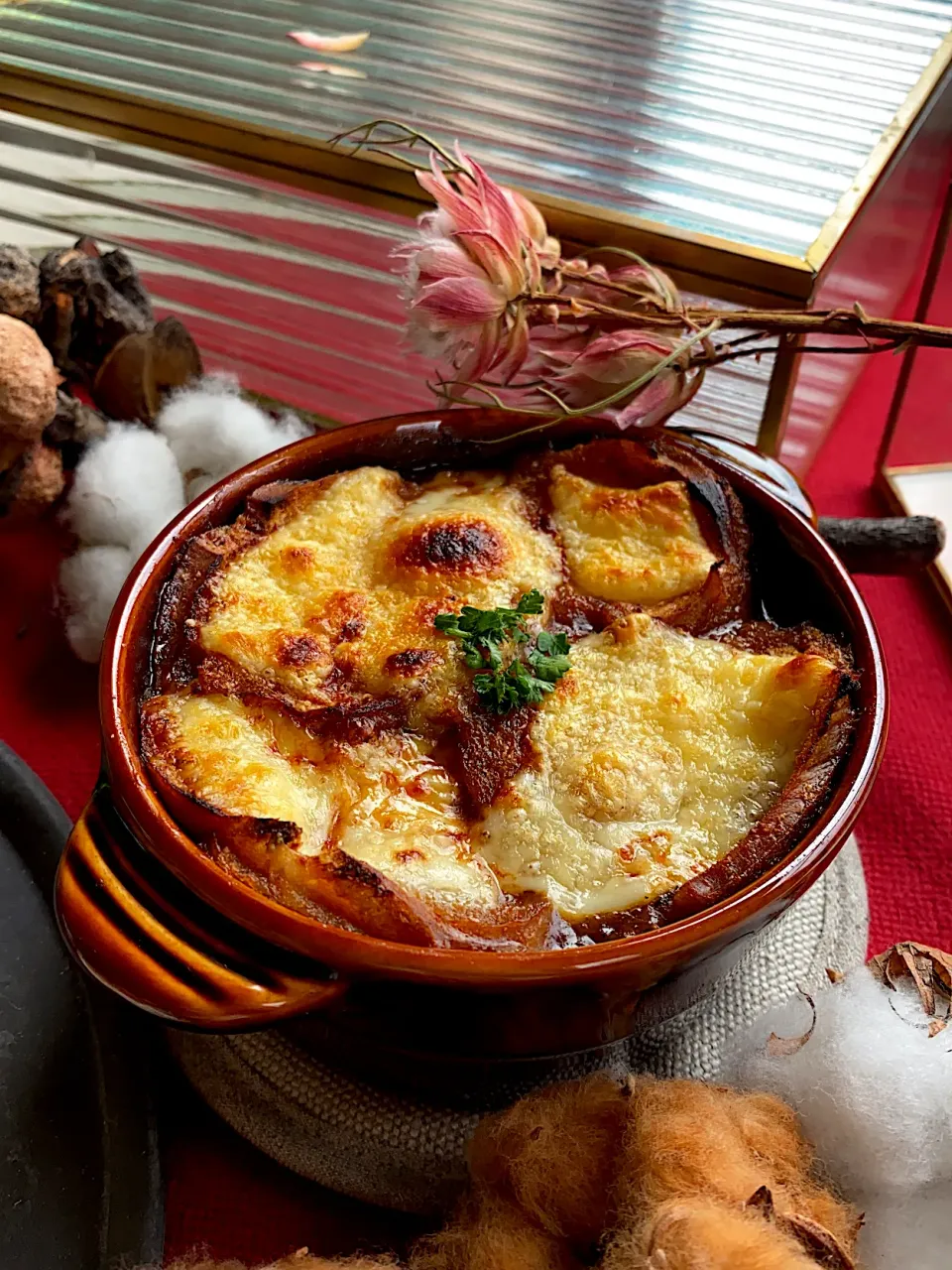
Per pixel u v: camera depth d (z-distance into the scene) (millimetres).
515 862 289
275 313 494
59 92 448
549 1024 272
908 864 382
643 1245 257
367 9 491
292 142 418
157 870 281
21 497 399
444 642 311
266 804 286
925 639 438
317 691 308
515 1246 274
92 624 409
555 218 388
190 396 420
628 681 310
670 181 400
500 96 440
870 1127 283
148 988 265
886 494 480
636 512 334
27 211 514
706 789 297
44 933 340
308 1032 307
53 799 360
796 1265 247
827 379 462
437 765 303
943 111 451
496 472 357
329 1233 314
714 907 264
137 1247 301
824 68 447
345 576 329
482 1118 303
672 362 355
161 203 478
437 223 348
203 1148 327
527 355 366
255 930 266
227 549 329
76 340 425
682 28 473
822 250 371
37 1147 311
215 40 472
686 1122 273
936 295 434
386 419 351
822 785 286
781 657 313
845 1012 297
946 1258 282
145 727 301
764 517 334
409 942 264
